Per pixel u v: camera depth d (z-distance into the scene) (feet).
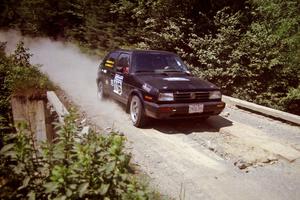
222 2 44.16
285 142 20.89
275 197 13.83
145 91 21.44
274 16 38.22
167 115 20.56
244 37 38.75
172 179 15.11
